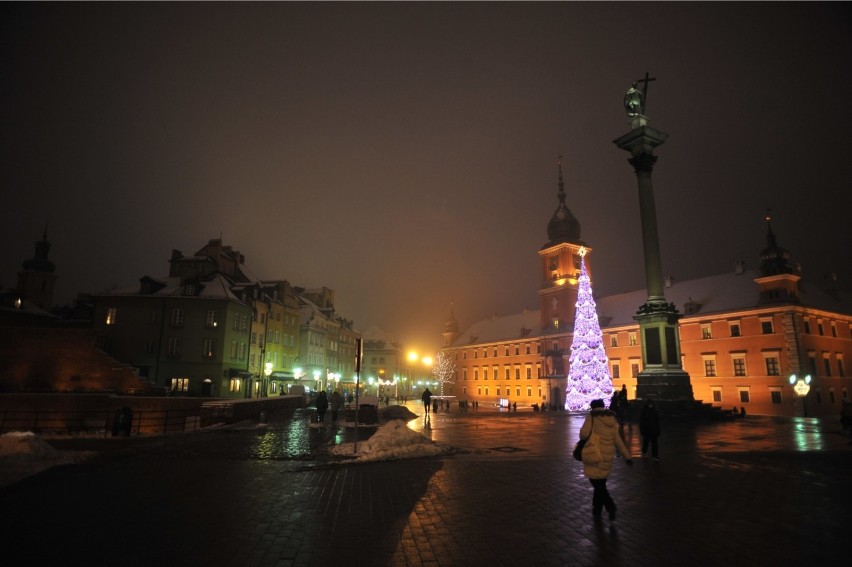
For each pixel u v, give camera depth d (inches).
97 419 1496.1
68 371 1830.7
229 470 496.7
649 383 1298.0
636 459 568.1
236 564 245.3
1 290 2399.1
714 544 270.8
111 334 2167.8
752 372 2321.6
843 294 2721.5
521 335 3882.9
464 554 258.1
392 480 447.5
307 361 3233.3
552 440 774.5
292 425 1023.0
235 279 2792.8
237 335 2316.7
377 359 5078.7
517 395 3823.8
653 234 1389.0
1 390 1770.4
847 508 345.1
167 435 834.2
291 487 418.0
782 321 2240.4
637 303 3144.7
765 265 2374.5
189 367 2164.1
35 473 481.4
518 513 335.9
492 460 561.3
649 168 1432.1
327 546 271.1
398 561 248.5
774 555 253.9
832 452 617.9
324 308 3875.5
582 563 244.5
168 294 2229.3
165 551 263.3
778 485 421.7
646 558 250.7
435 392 4982.8
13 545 272.5
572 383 1972.2
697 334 2568.9
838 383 2338.8
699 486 419.2
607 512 337.4
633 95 1473.9
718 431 922.1
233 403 1078.4
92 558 253.3
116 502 367.6
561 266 3476.9
